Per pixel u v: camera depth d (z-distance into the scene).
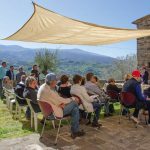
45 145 4.88
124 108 6.73
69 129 5.90
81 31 6.97
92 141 5.06
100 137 5.29
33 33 7.27
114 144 4.89
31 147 4.77
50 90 4.94
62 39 8.17
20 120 6.96
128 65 25.09
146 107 6.11
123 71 25.16
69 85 6.41
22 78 8.06
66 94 6.16
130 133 5.56
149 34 7.29
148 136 5.36
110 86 7.10
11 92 7.90
